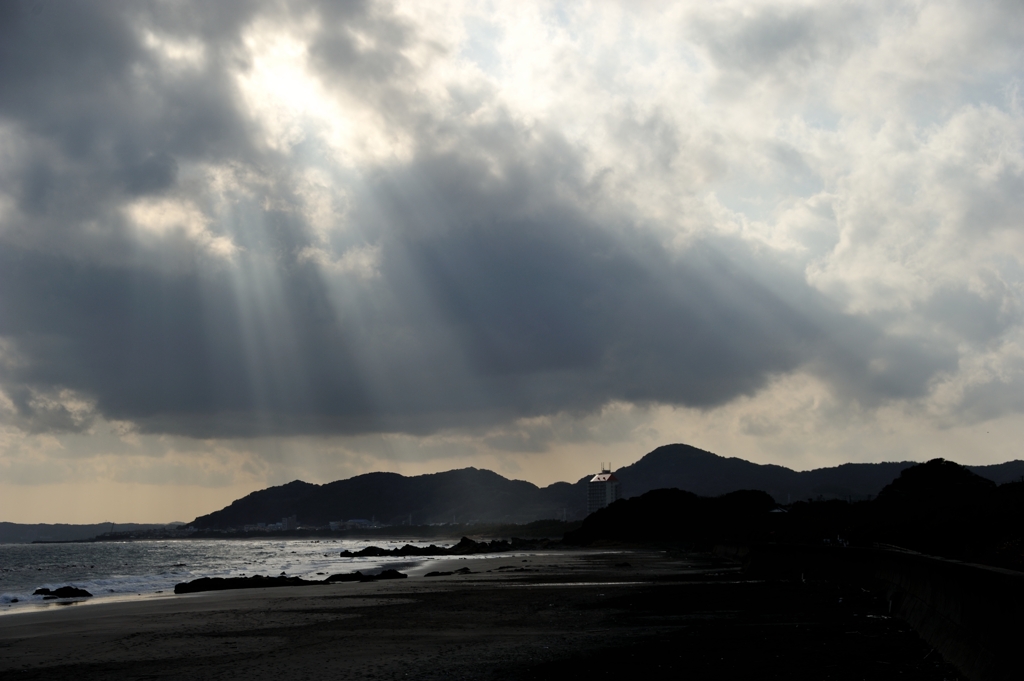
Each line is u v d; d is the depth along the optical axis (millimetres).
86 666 15836
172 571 87375
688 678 13094
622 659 15086
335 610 26906
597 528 147375
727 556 70000
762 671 13547
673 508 143625
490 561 77375
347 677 13930
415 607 27281
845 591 28453
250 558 134750
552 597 30141
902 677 12867
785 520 94750
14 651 18297
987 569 13203
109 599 39469
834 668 13703
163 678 14258
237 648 17969
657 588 33656
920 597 18844
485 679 13398
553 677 13438
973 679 12367
